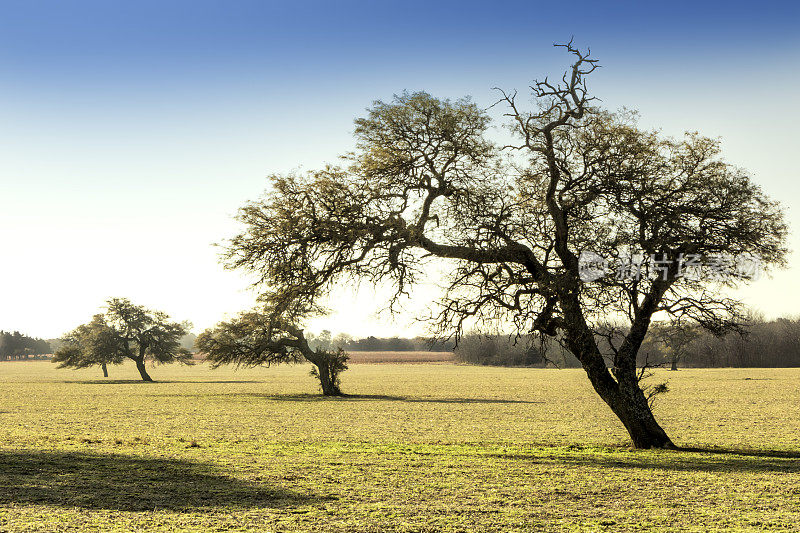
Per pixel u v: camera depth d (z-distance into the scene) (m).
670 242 24.66
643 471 20.67
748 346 131.75
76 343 119.69
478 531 13.30
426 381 103.12
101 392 79.12
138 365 116.31
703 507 15.87
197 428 37.91
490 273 25.56
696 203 25.52
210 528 12.84
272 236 23.95
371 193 24.38
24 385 97.25
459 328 25.34
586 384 92.25
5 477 17.19
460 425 40.72
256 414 48.69
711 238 25.08
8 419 43.44
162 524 12.99
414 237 24.47
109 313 116.94
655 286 25.41
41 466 19.08
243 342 72.62
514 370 145.88
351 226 23.69
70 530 12.27
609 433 36.00
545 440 31.92
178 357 118.62
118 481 17.25
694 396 66.00
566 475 19.84
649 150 25.47
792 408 53.53
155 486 16.78
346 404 59.34
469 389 82.50
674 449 26.67
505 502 16.09
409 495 16.66
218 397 69.69
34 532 12.03
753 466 22.19
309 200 23.97
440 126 24.22
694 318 25.89
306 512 14.54
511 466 21.45
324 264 24.64
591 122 25.69
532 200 26.78
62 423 40.62
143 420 43.34
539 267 25.70
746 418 45.81
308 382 108.38
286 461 21.80
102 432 34.69
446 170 25.31
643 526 13.98
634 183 25.55
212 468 19.84
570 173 26.09
